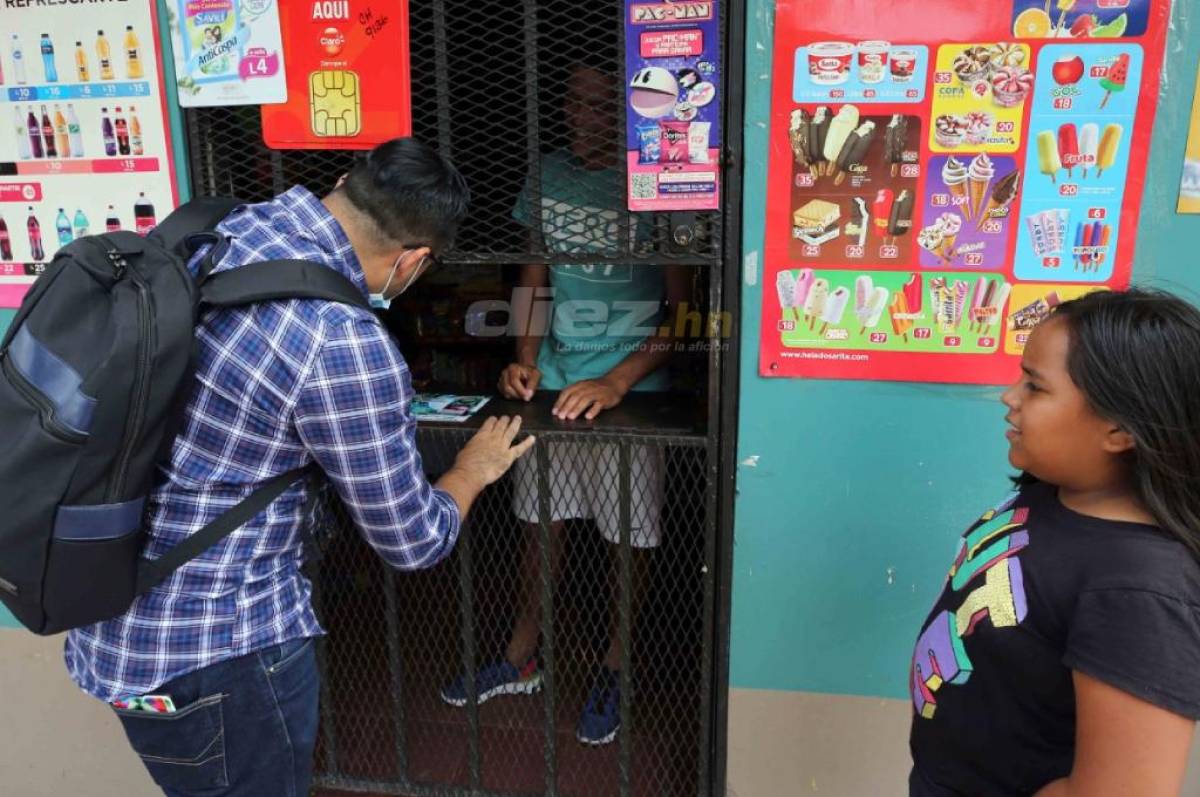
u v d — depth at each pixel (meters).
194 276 1.12
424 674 2.21
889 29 1.45
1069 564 0.92
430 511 1.28
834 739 1.80
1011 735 0.99
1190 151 1.44
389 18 1.58
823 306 1.58
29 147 1.76
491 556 2.04
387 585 1.86
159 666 1.21
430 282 2.14
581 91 1.58
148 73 1.69
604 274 1.89
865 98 1.48
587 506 1.90
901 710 1.76
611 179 1.62
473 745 1.93
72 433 1.01
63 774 2.10
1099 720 0.85
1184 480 0.86
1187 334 0.86
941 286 1.54
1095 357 0.88
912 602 1.70
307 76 1.62
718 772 1.86
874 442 1.63
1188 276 1.49
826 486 1.67
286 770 1.34
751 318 1.61
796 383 1.62
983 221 1.50
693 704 2.01
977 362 1.57
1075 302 0.96
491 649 2.20
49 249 1.81
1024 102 1.45
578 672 2.05
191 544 1.18
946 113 1.47
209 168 1.73
